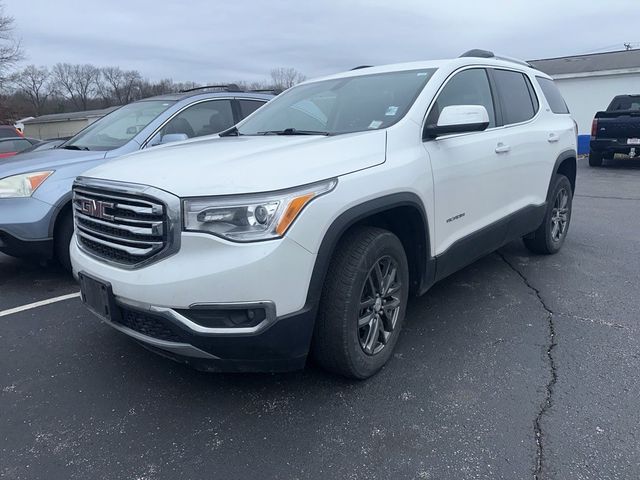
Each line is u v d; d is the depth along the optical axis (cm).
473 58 415
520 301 423
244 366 258
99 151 500
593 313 396
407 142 319
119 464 239
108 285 267
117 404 287
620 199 920
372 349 303
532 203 473
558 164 509
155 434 261
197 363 259
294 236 244
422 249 332
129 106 605
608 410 271
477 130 334
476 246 390
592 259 536
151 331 263
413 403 282
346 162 277
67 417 276
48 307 430
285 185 245
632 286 453
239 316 245
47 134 5875
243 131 405
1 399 294
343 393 292
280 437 256
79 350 353
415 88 354
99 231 283
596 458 236
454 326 378
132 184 261
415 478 227
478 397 286
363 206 272
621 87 2208
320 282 257
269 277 239
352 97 373
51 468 237
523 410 273
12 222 436
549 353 334
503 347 344
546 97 523
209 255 241
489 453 241
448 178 343
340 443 251
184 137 482
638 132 1309
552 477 225
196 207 242
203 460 241
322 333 278
